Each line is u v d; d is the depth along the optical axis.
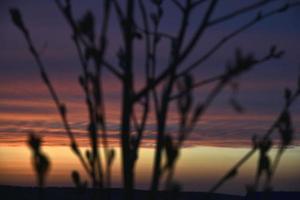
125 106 3.86
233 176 3.89
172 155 3.04
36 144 2.83
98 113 3.74
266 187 3.77
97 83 3.72
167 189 3.04
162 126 3.87
